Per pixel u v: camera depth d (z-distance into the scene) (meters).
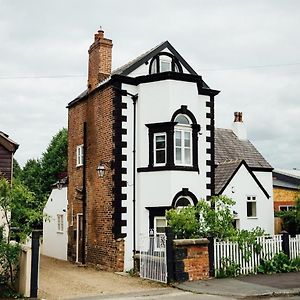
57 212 28.14
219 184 25.84
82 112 24.61
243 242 17.73
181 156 20.64
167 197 19.95
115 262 20.12
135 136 21.06
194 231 17.53
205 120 22.41
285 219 28.25
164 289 15.45
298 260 18.70
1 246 14.09
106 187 21.17
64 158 50.09
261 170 29.78
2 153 18.05
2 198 14.27
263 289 14.74
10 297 13.77
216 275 17.02
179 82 20.81
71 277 18.66
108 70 23.11
